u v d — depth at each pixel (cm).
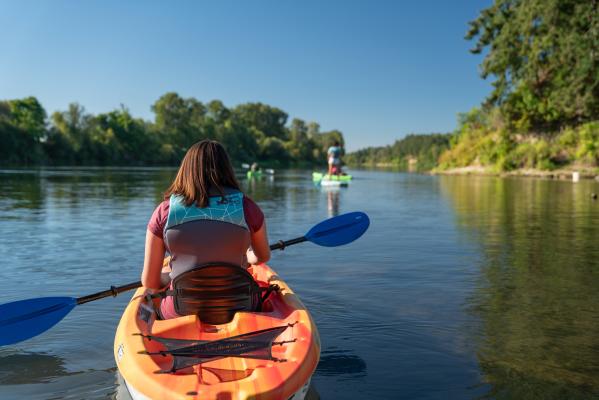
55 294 483
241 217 274
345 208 1315
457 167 7394
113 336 368
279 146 11500
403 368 317
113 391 282
